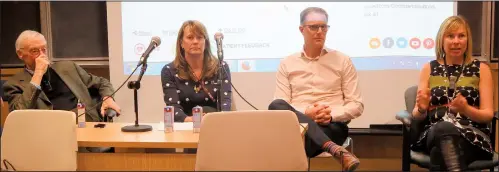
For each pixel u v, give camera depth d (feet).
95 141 7.22
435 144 8.20
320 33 9.83
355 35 12.15
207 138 6.52
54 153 7.13
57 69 10.02
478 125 8.79
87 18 13.12
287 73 10.17
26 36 9.36
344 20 12.12
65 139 7.12
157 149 7.80
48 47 13.06
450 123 8.13
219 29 12.28
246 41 12.28
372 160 12.99
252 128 6.55
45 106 9.41
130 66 12.44
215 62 9.55
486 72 8.95
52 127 7.15
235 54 12.31
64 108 9.89
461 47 8.87
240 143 6.53
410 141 9.04
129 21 12.36
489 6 12.43
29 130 7.16
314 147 8.53
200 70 9.60
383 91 12.25
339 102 9.89
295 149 6.56
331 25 12.14
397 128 12.23
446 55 9.18
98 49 13.17
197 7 12.29
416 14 12.12
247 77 12.33
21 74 9.65
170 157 7.20
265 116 6.58
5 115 12.78
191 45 9.32
